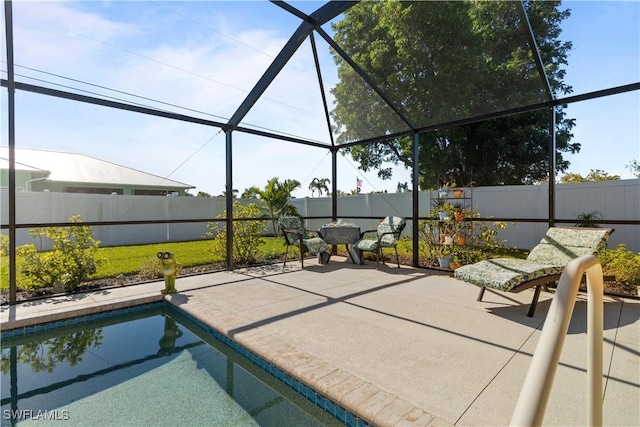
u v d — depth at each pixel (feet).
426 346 8.43
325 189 51.80
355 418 6.03
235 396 7.39
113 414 6.74
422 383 6.70
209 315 10.79
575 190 24.48
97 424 6.42
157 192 46.37
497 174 36.22
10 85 11.84
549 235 13.33
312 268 18.94
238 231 20.49
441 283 15.11
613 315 10.59
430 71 14.93
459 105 15.83
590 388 2.96
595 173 30.22
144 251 26.91
